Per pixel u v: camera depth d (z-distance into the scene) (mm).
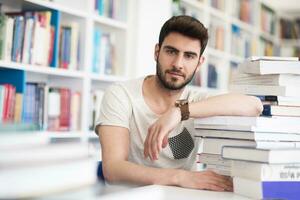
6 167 421
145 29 3137
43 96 2369
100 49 2818
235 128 1071
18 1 2309
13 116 2213
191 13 3715
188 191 1011
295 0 5008
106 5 2922
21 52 2240
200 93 1510
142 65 3135
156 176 1101
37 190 443
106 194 510
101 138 1356
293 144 1081
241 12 4590
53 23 2453
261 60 1121
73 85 2672
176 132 1409
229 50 4250
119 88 1471
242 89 1246
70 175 488
